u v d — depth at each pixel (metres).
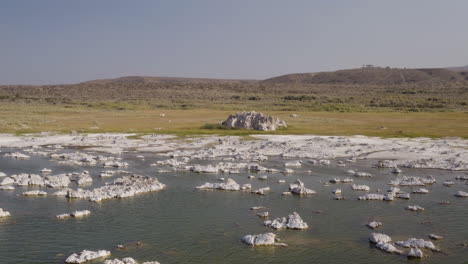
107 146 71.19
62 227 31.47
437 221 33.41
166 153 65.25
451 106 159.50
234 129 92.25
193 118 114.94
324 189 43.22
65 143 73.75
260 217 34.25
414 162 57.47
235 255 27.00
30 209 35.56
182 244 28.61
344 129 93.50
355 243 29.02
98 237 29.66
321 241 29.36
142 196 39.97
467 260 26.30
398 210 36.19
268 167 54.84
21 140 75.75
